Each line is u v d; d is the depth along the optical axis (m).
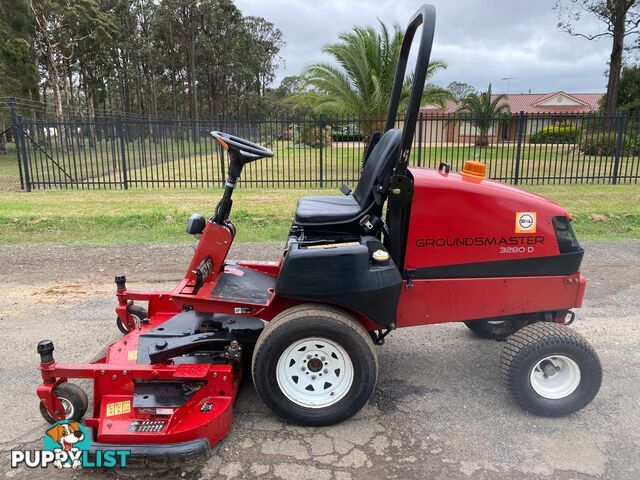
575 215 9.62
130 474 2.82
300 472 2.82
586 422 3.30
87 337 4.57
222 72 69.00
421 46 2.96
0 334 4.63
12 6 32.50
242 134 18.81
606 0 27.03
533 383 3.30
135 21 61.66
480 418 3.35
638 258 7.05
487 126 17.28
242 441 3.09
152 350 3.28
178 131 26.53
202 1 61.38
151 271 6.58
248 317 3.80
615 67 26.78
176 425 2.89
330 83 17.00
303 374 3.22
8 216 9.55
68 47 41.84
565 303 3.49
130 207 10.76
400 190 3.19
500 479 2.77
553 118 13.87
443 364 4.11
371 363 3.13
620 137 14.05
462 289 3.41
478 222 3.35
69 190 13.64
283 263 3.18
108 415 2.97
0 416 3.35
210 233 3.68
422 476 2.79
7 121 28.89
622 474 2.80
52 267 6.77
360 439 3.12
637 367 4.00
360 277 3.12
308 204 3.87
